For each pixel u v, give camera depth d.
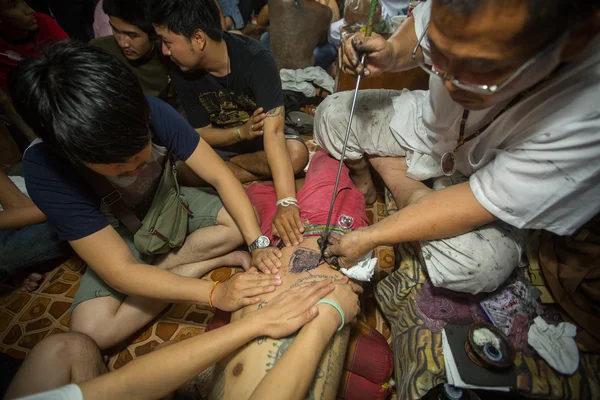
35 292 1.79
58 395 0.91
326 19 2.85
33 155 1.14
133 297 1.47
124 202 1.34
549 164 0.91
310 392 0.97
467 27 0.72
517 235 1.23
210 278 1.78
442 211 1.09
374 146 1.70
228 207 1.56
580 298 1.20
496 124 1.09
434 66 0.94
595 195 0.91
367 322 1.59
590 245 1.20
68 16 3.07
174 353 0.99
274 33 2.88
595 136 0.84
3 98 2.21
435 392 1.28
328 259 1.27
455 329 1.22
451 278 1.19
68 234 1.21
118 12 1.78
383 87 2.47
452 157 1.40
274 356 0.99
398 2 2.82
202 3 1.51
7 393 1.11
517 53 0.74
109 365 1.49
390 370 1.29
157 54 2.19
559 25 0.68
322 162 1.83
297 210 1.49
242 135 1.95
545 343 1.14
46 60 0.89
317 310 1.03
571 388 1.07
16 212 1.68
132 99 0.93
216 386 1.05
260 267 1.32
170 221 1.48
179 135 1.43
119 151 0.95
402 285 1.40
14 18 2.11
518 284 1.29
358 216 1.50
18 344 1.60
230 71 1.78
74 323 1.43
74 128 0.88
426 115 1.44
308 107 2.89
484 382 1.09
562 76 0.90
